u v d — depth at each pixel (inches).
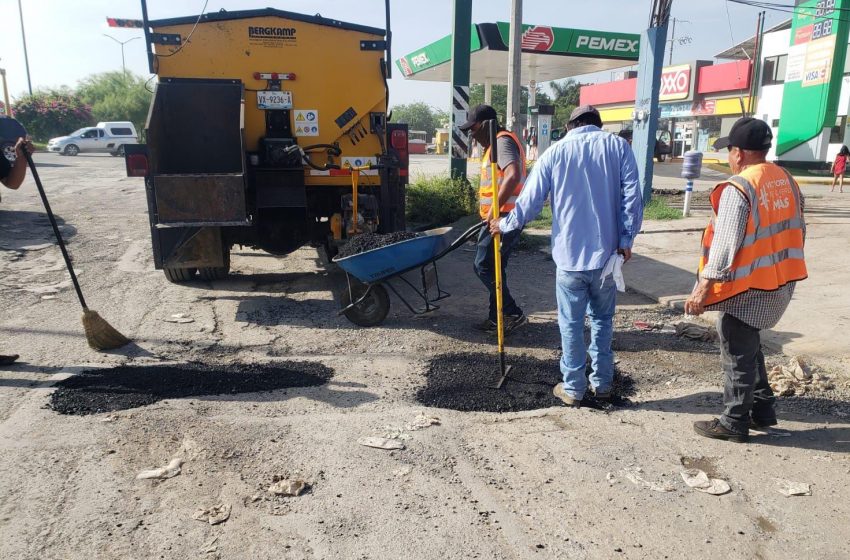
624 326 239.1
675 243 393.7
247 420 158.2
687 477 133.8
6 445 142.9
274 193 262.5
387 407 167.8
